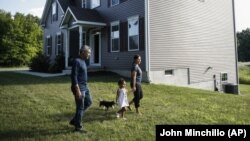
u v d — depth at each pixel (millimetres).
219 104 10078
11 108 8914
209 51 20547
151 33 15984
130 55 17078
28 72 23141
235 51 23422
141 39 16188
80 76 6426
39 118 7734
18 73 21828
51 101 9938
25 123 7270
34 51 46031
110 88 12820
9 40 44000
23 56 44969
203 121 7555
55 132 6543
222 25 22109
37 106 9180
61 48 25500
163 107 9258
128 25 17344
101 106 9070
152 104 9719
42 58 25172
